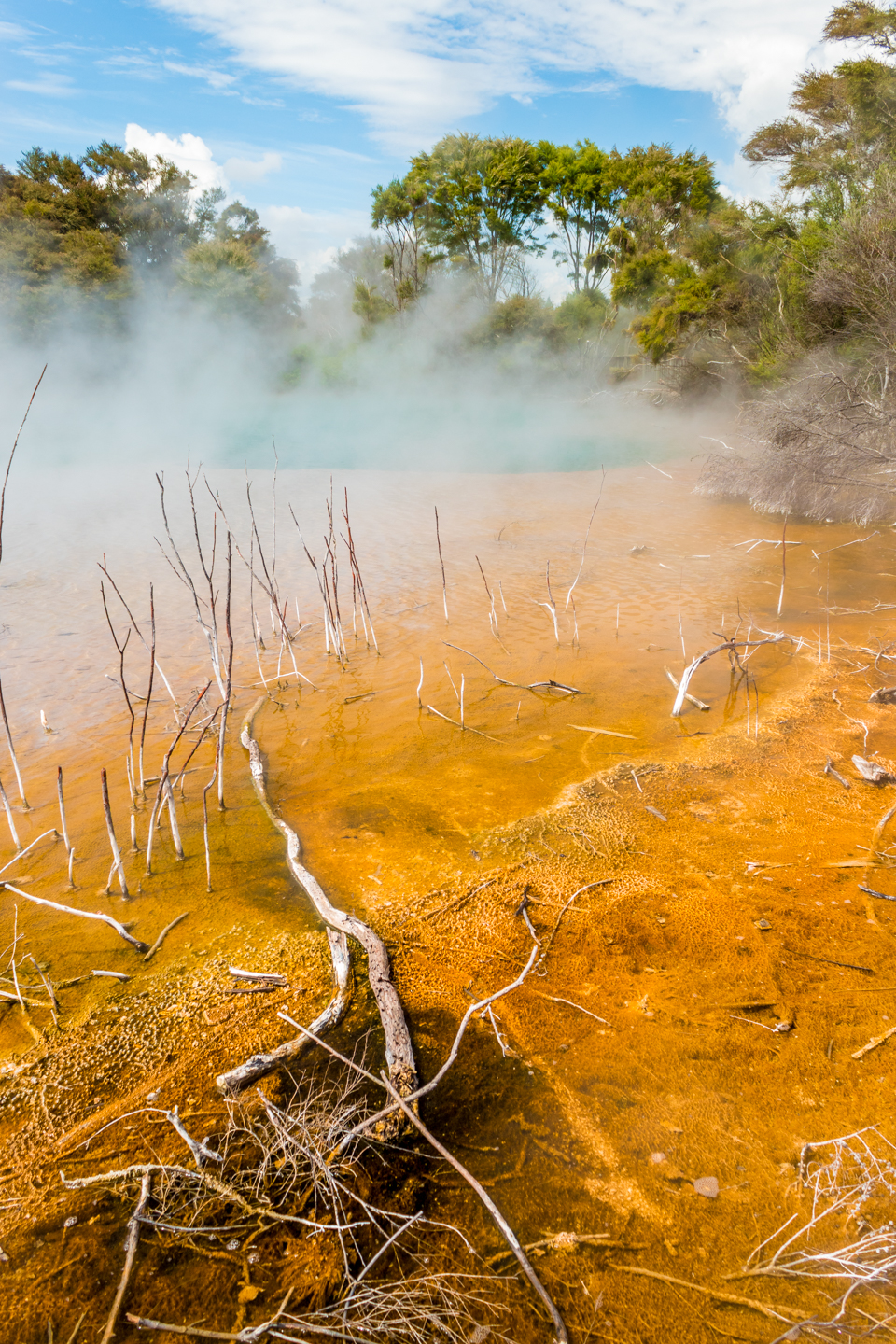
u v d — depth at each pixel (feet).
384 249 138.31
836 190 47.78
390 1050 7.34
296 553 26.91
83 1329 5.40
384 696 15.61
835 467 29.73
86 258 107.76
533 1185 6.26
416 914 9.33
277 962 8.75
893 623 18.42
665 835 10.69
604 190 101.19
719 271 61.93
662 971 8.37
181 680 16.70
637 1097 6.97
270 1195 6.28
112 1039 7.83
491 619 19.39
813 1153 6.41
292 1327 5.34
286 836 10.98
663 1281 5.57
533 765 12.69
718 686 15.34
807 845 10.36
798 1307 5.37
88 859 10.79
